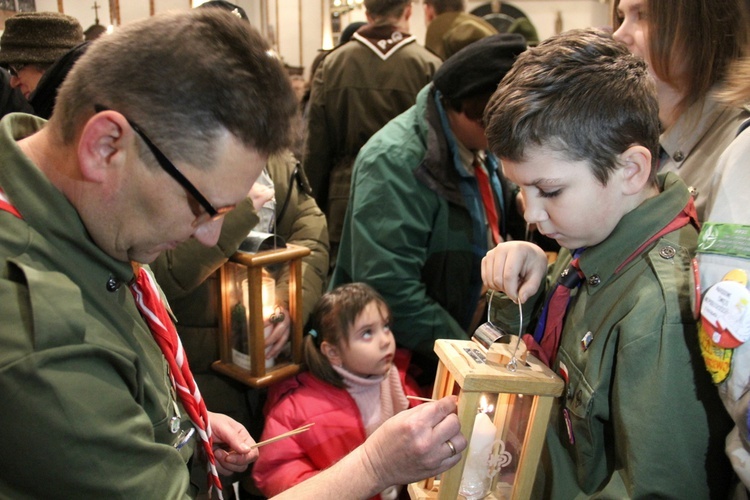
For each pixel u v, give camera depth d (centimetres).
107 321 68
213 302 134
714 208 73
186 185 63
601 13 518
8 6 226
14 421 56
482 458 83
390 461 73
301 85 383
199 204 65
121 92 60
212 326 136
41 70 175
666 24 92
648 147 78
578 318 86
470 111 143
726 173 73
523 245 96
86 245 66
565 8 520
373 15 220
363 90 217
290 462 131
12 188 64
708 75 92
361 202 152
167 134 60
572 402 82
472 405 75
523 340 91
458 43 223
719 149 91
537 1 521
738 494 72
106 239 68
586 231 80
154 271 122
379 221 149
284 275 132
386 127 158
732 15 89
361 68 216
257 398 150
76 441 58
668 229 80
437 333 152
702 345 68
